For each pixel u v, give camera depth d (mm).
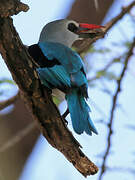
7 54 8742
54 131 9312
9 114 16781
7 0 8117
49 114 9266
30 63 8969
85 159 9211
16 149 16750
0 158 16094
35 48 11117
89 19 17078
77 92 10500
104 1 16859
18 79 9000
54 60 10781
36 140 17172
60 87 10516
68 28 12930
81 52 13508
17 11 8305
